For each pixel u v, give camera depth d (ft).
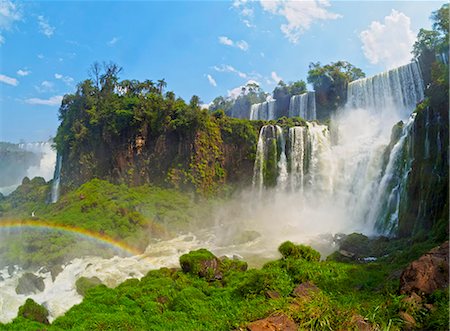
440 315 31.96
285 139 166.50
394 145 122.93
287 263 57.00
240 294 49.98
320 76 206.69
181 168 162.20
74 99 194.49
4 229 125.80
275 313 35.42
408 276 40.81
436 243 65.26
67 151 189.47
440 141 88.17
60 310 71.67
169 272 71.26
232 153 173.27
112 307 50.93
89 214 131.23
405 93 167.94
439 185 84.02
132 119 165.37
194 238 126.72
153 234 126.62
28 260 100.48
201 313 44.91
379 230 115.34
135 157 166.50
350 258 81.46
